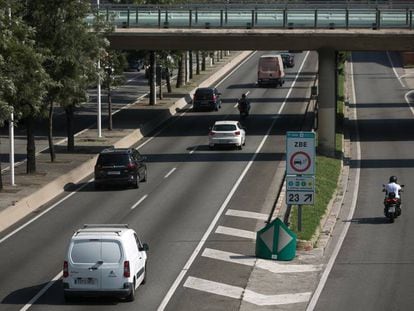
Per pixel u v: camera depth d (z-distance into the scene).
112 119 81.75
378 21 65.75
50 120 58.28
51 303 29.44
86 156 61.50
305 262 35.38
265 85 111.19
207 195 49.25
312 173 38.19
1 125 44.75
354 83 114.94
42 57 44.59
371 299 30.12
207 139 72.19
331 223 42.66
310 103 93.50
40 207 46.75
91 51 55.06
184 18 68.62
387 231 41.56
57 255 36.34
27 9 52.50
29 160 53.62
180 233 40.28
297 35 66.25
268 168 57.91
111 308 28.75
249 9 67.56
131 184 51.50
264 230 36.00
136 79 120.81
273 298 30.30
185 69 112.88
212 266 34.53
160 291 30.92
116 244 28.89
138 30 68.56
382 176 56.69
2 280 32.59
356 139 72.88
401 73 125.44
